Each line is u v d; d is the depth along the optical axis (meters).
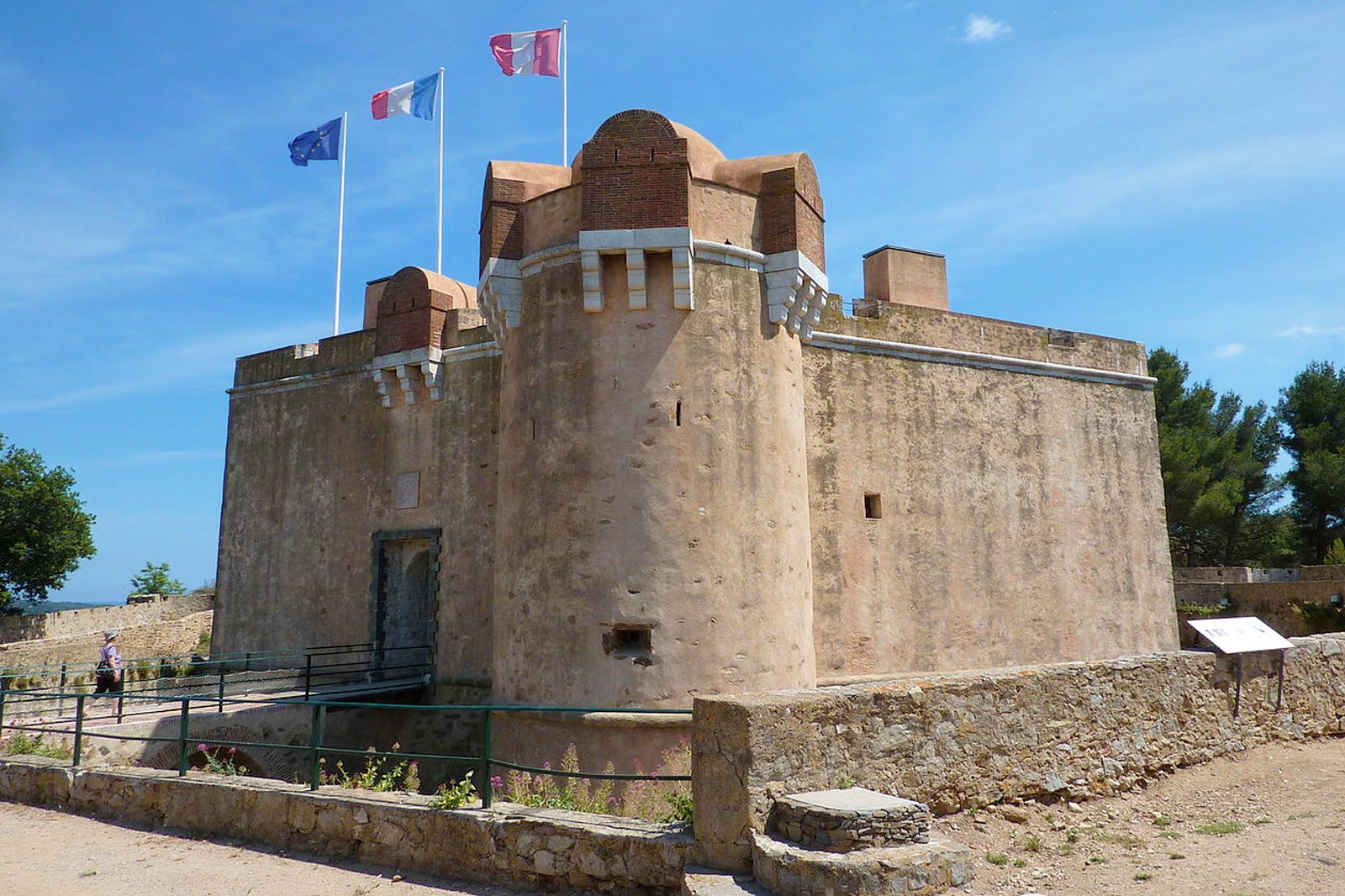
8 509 35.38
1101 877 7.11
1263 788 9.44
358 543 20.61
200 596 40.69
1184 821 8.49
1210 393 46.44
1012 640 19.78
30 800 11.66
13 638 33.28
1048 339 22.14
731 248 14.86
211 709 15.59
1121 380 23.12
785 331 15.62
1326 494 42.72
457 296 21.30
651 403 14.18
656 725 13.20
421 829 8.39
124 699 17.14
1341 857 7.29
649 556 13.75
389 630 20.02
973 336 20.84
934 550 19.17
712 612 13.77
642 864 7.18
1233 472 43.91
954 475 19.80
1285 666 11.29
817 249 16.09
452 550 19.02
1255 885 6.82
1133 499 22.64
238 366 23.81
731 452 14.40
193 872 8.54
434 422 19.94
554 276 15.08
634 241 14.20
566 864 7.53
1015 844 7.80
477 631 18.33
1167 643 22.34
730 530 14.16
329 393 21.88
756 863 6.61
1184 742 10.09
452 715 18.09
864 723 7.70
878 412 19.05
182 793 10.22
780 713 7.09
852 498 18.33
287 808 9.34
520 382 15.33
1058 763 8.98
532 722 14.10
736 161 16.09
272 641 21.48
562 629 13.96
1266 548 45.81
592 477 14.20
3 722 14.91
